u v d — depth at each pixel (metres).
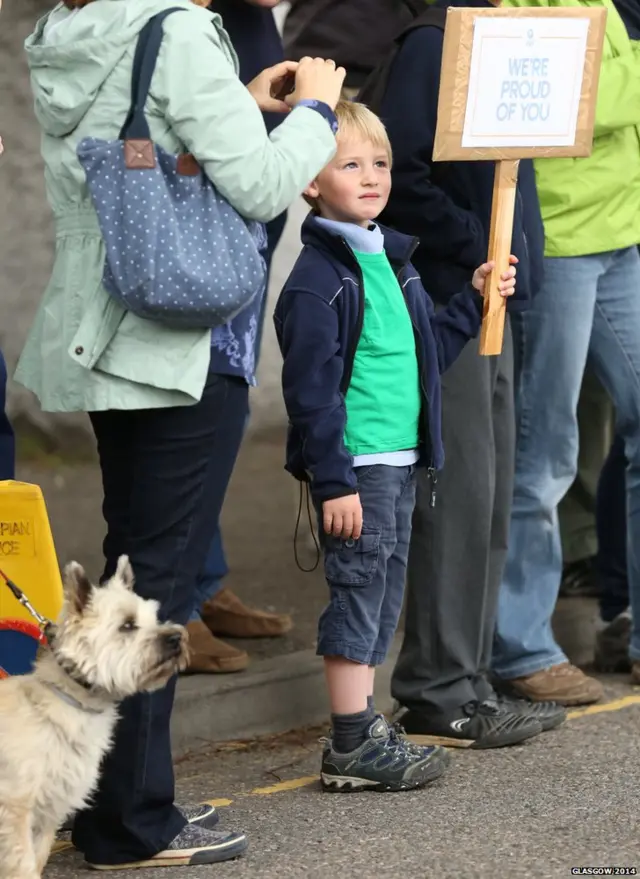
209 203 11.67
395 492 14.29
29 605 11.86
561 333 17.33
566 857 12.35
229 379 12.21
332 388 13.78
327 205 14.46
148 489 12.13
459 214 15.40
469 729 15.91
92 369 11.82
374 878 11.98
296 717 17.48
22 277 27.31
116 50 11.70
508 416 16.42
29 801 11.22
